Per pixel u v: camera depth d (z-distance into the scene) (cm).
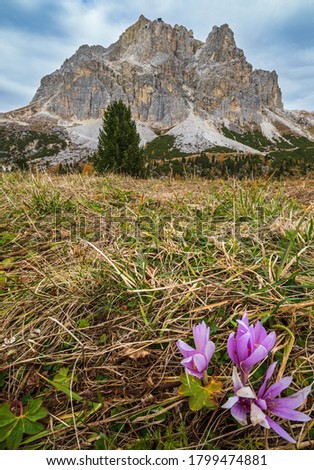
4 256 236
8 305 173
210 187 498
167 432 103
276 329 141
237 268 183
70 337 147
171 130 18888
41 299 170
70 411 115
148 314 155
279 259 203
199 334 105
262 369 125
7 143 15388
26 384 127
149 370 128
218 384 106
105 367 127
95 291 173
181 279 180
